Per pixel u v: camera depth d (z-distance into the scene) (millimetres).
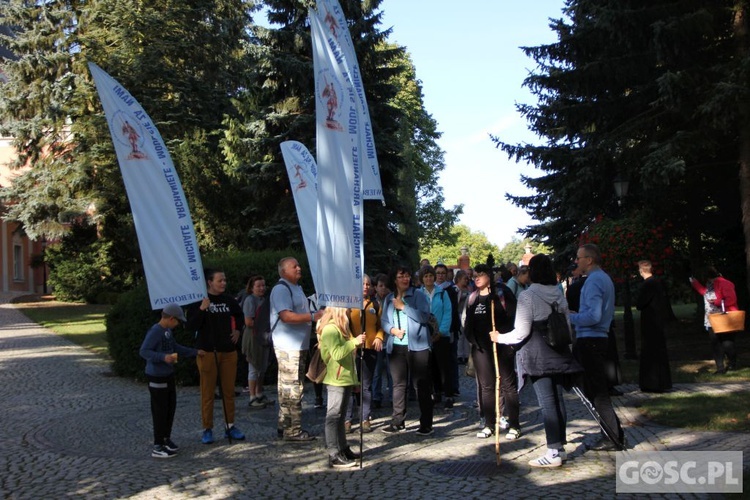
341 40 9719
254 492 6414
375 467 7230
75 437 8922
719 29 15805
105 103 8422
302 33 22078
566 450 7637
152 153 8539
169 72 29641
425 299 8930
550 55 18125
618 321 27359
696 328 21312
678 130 16172
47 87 31844
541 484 6375
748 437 7742
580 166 18391
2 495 6445
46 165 34344
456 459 7445
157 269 8352
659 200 17734
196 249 8508
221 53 32312
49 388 12992
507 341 7121
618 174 16844
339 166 7414
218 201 24125
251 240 22609
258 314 9742
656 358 11023
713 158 17031
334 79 7449
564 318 6977
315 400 11211
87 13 31891
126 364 13992
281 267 8664
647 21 15516
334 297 7336
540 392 7016
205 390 8484
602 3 16781
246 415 10461
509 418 8445
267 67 22094
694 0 15234
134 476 7016
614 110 17938
